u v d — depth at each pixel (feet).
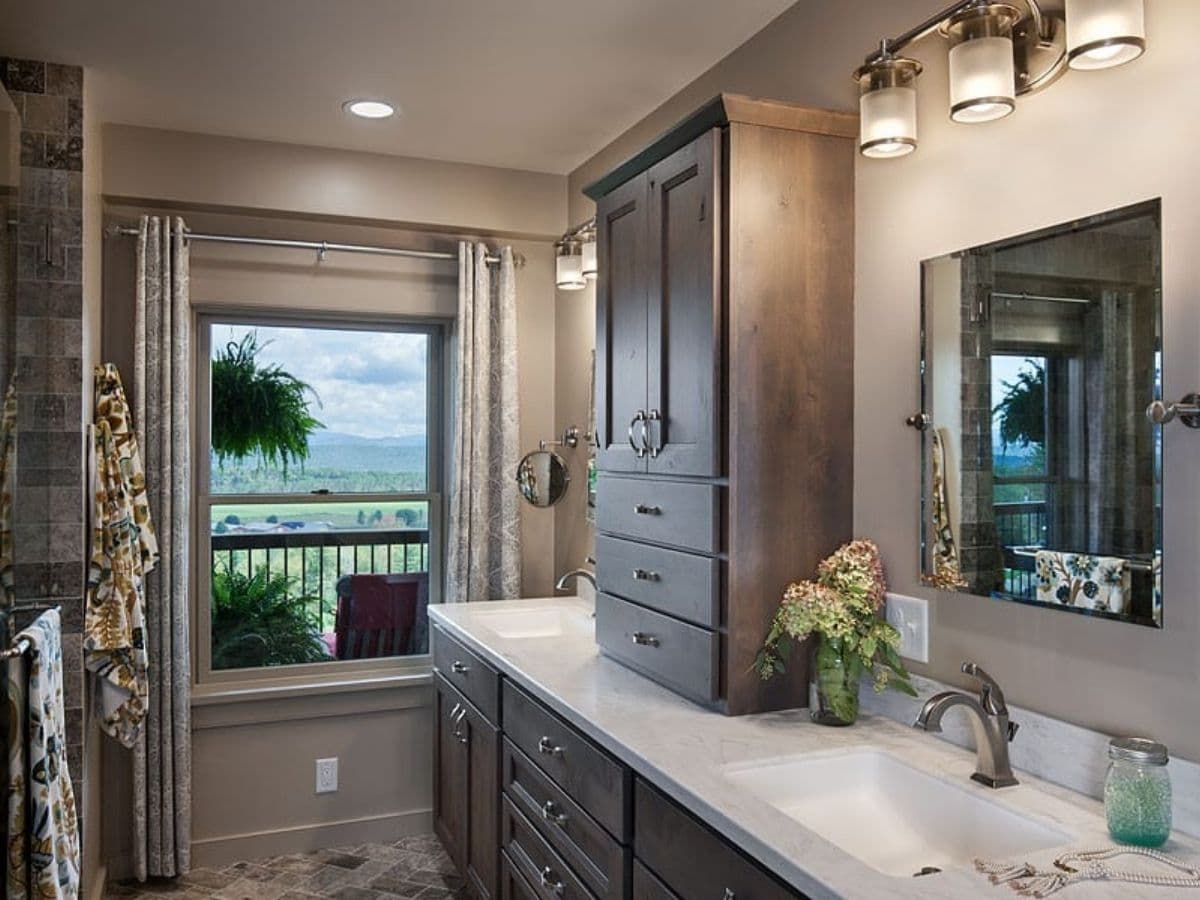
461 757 10.09
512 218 12.03
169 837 10.50
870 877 4.17
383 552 12.28
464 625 10.31
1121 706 5.08
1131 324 4.99
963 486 6.14
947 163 6.26
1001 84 5.37
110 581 9.17
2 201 7.07
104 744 10.48
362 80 9.12
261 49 8.41
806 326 6.99
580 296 11.80
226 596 11.56
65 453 8.77
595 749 6.63
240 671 11.55
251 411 11.66
